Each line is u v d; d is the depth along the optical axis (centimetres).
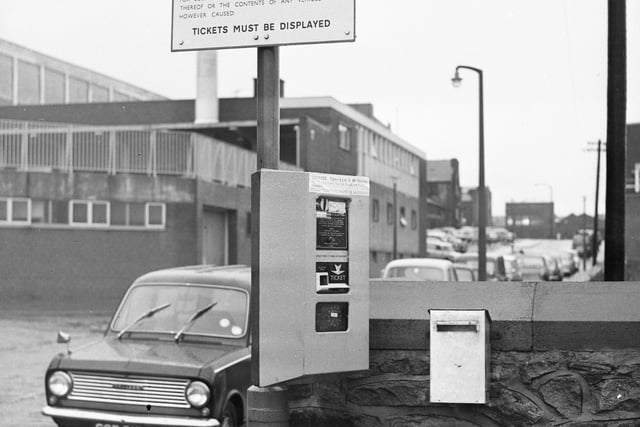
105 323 2620
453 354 538
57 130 3728
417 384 562
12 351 1919
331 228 545
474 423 557
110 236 3747
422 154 8100
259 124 552
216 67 5497
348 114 6038
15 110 6512
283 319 521
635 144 6169
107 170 3794
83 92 7600
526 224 11506
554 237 11431
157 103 6341
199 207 3897
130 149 3841
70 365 812
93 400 807
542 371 546
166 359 812
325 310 539
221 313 900
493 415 553
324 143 5522
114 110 6412
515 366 551
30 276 3625
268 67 554
